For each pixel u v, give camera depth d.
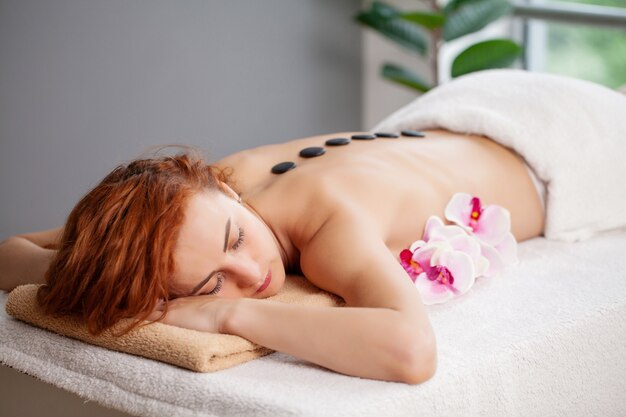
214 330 1.27
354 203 1.47
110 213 1.28
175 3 2.87
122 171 1.36
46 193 2.62
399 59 3.55
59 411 1.37
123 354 1.29
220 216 1.29
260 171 1.67
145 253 1.26
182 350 1.21
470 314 1.42
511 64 3.04
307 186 1.50
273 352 1.30
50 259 1.60
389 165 1.62
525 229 1.80
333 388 1.15
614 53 3.19
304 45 3.30
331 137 1.79
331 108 3.44
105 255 1.27
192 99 2.95
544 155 1.79
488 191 1.72
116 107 2.75
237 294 1.34
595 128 1.87
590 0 3.21
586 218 1.84
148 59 2.81
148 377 1.22
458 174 1.69
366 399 1.11
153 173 1.32
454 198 1.62
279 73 3.22
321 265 1.37
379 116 3.56
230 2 3.03
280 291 1.44
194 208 1.28
